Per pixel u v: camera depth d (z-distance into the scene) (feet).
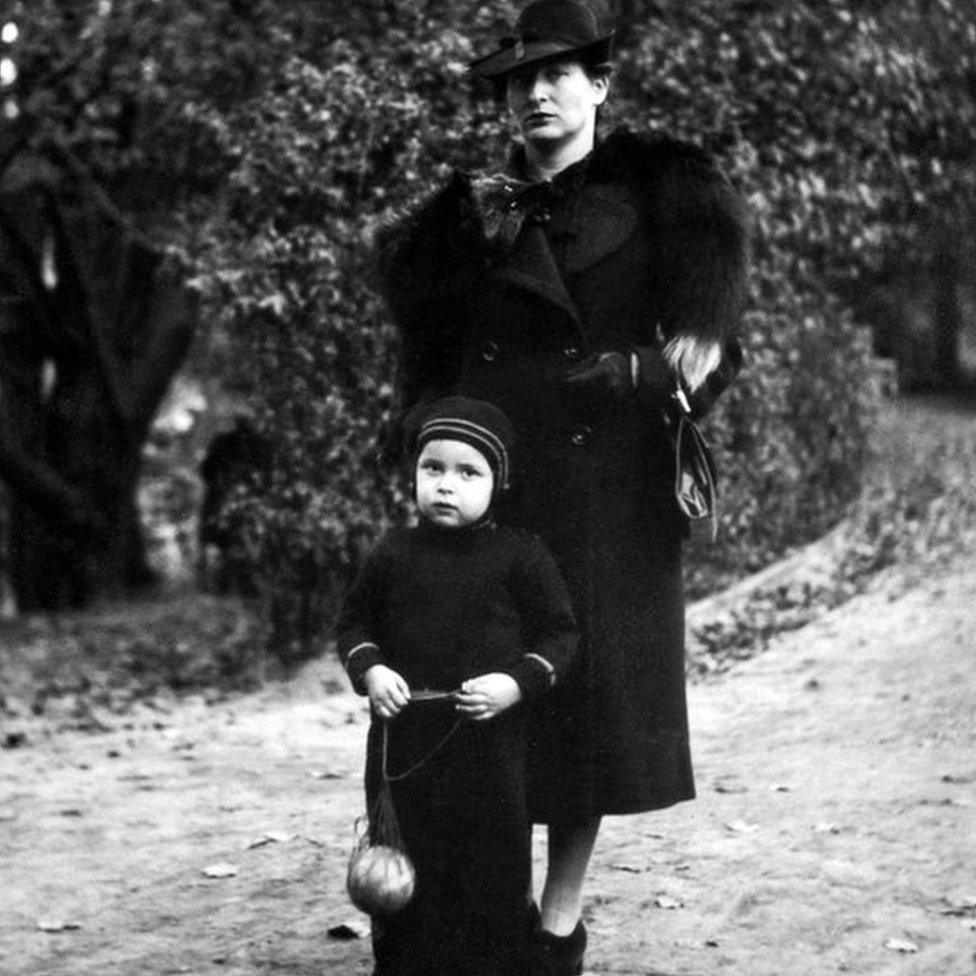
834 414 56.59
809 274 51.42
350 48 45.57
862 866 23.18
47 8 67.46
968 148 54.65
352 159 43.09
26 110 70.54
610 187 17.19
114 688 52.90
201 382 108.58
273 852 24.98
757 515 50.44
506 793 16.48
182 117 54.80
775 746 30.89
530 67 17.29
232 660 52.95
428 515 16.74
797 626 42.75
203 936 21.40
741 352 17.78
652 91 45.34
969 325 157.89
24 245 82.33
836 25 47.47
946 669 36.09
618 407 17.28
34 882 24.11
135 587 97.19
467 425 16.58
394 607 16.76
